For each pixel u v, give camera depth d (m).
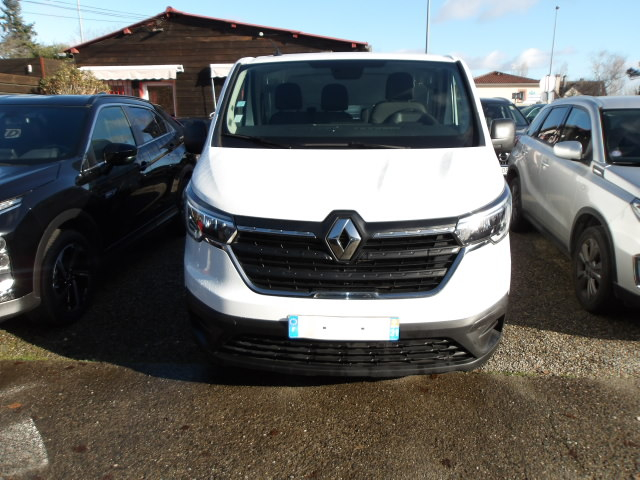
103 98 4.96
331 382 3.18
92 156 4.30
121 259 5.39
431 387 3.11
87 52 18.36
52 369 3.33
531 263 5.22
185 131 3.72
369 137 3.33
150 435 2.70
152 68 17.25
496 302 2.69
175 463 2.51
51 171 3.84
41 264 3.54
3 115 4.50
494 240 2.71
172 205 5.81
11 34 46.19
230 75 3.98
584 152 4.52
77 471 2.45
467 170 2.89
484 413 2.86
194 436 2.70
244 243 2.65
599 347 3.54
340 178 2.78
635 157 4.11
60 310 3.75
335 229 2.53
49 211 3.62
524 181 5.96
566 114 5.31
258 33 17.66
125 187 4.66
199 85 18.30
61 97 4.84
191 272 2.84
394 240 2.56
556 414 2.83
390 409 2.91
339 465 2.49
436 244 2.58
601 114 4.53
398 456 2.54
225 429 2.75
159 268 5.12
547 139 5.59
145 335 3.77
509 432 2.70
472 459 2.51
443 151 3.14
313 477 2.42
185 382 3.18
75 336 3.75
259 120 3.61
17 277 3.35
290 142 3.32
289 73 3.88
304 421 2.81
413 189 2.67
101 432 2.72
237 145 3.36
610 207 3.81
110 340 3.70
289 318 2.59
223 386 3.14
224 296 2.66
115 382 3.18
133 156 4.52
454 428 2.74
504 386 3.10
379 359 2.65
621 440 2.62
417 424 2.78
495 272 2.70
